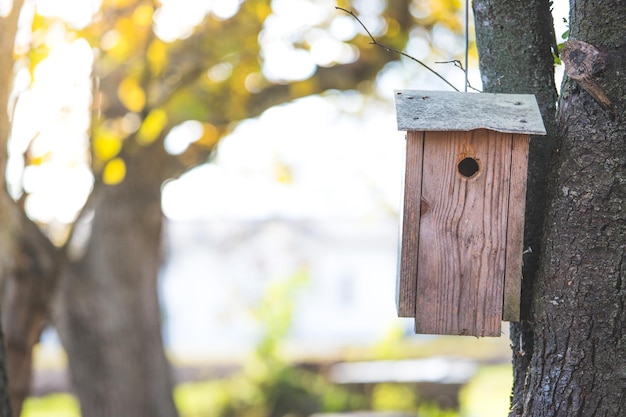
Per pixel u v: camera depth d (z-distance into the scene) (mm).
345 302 29969
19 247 8086
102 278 10102
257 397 15961
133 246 10141
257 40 9320
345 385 16188
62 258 8352
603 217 3701
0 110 5738
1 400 4984
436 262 3852
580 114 3787
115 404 10203
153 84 8891
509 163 3818
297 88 9711
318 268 29844
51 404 18359
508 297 3840
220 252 29359
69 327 10148
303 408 15883
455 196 3838
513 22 4262
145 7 8391
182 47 9242
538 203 4066
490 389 18828
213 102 9633
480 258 3842
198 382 18984
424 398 15961
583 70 3689
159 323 10539
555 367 3775
